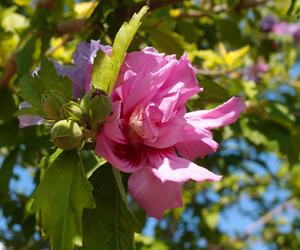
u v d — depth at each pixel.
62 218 0.18
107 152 0.18
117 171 0.19
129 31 0.18
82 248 0.20
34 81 0.19
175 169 0.18
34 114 0.19
